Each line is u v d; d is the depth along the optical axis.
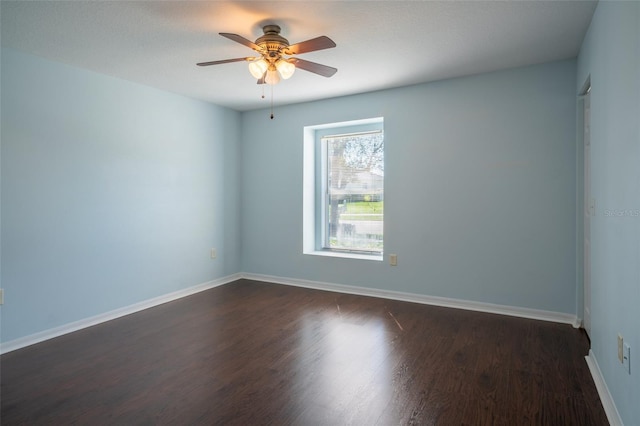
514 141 3.52
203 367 2.55
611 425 1.87
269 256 5.03
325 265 4.62
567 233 3.33
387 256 4.20
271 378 2.39
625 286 1.73
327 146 4.89
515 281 3.55
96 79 3.47
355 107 4.32
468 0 2.26
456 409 2.04
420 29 2.64
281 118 4.86
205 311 3.79
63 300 3.23
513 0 2.26
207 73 3.54
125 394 2.21
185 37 2.75
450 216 3.83
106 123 3.55
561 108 3.32
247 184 5.16
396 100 4.07
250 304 4.02
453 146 3.79
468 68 3.47
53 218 3.16
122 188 3.70
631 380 1.64
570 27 2.62
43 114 3.09
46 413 2.02
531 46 2.97
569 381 2.32
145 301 3.93
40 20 2.46
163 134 4.11
